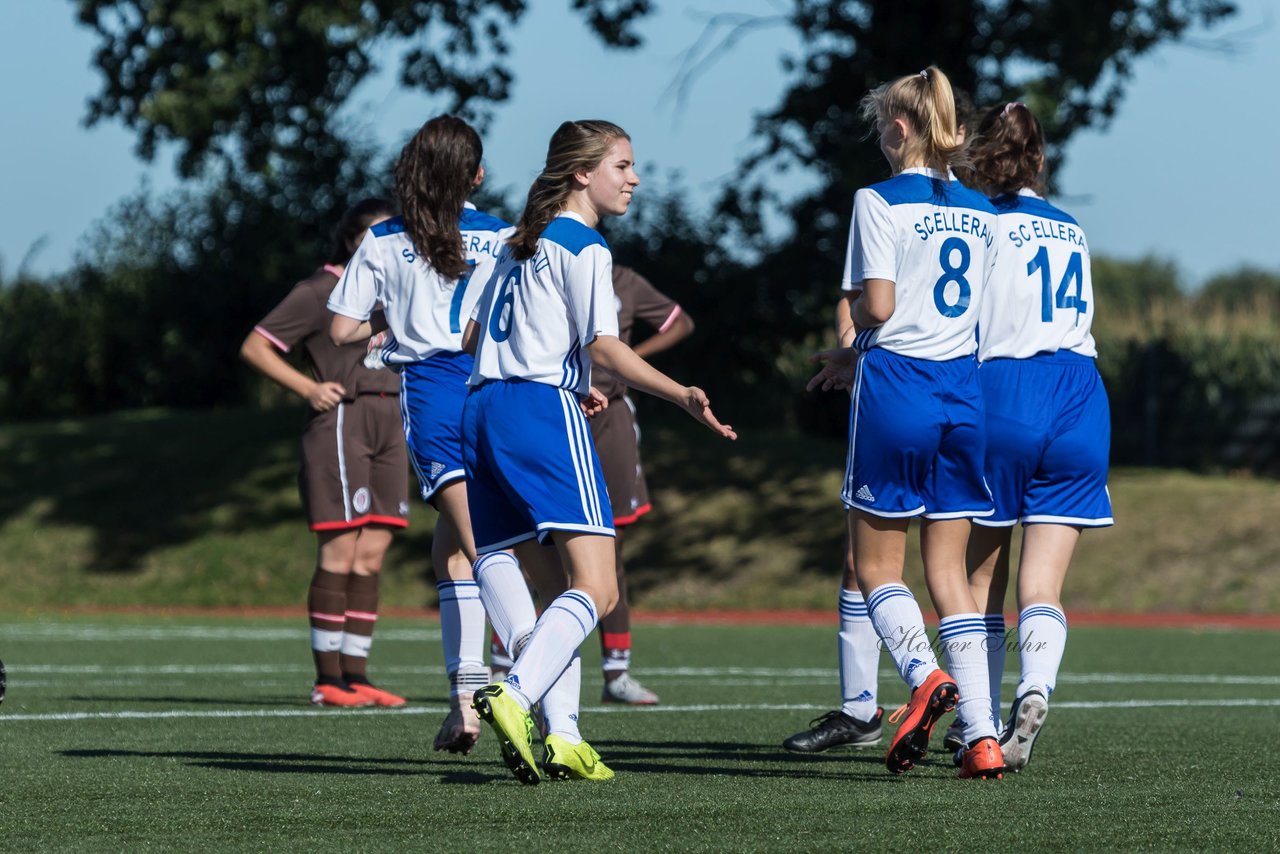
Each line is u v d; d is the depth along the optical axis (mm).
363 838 13703
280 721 24906
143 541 78500
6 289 122188
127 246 118875
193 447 88562
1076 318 19312
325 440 28703
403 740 22188
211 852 13062
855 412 17859
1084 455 18984
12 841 13609
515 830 14109
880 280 17469
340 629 28859
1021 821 14641
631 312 31328
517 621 17688
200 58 76500
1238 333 102438
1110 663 41812
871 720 21328
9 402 119438
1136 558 72312
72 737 22328
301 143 82500
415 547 76562
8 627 55969
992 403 18891
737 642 50719
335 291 20594
